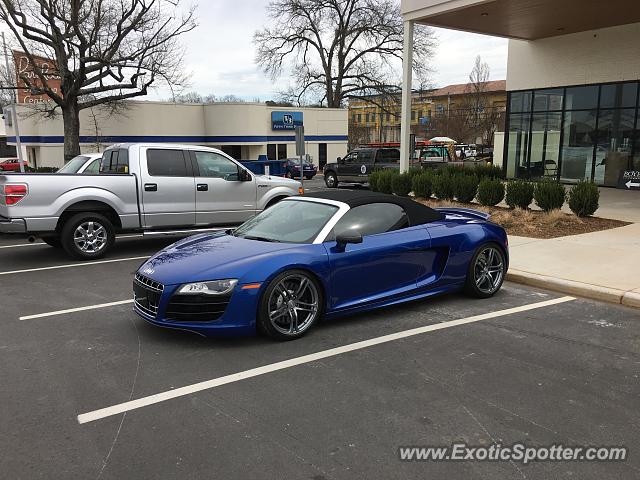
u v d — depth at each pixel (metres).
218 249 5.15
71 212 8.77
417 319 5.53
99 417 3.51
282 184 10.69
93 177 8.73
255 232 5.70
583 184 11.51
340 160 24.53
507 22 17.34
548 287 6.80
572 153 20.08
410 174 15.77
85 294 6.71
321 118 46.59
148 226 9.24
